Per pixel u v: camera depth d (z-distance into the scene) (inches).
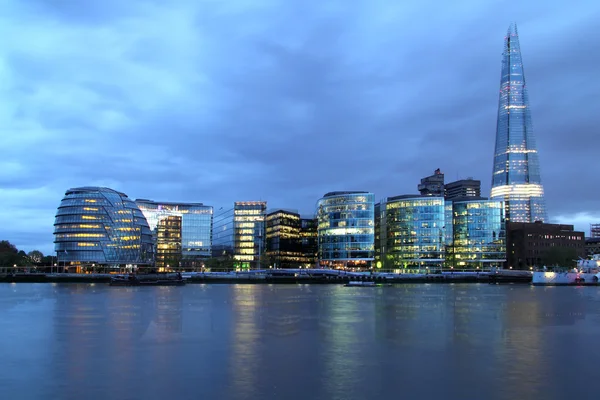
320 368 1865.2
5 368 1866.4
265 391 1579.7
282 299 5157.5
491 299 5270.7
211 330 2785.4
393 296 5767.7
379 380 1706.4
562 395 1558.8
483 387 1631.4
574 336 2618.1
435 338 2534.5
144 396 1531.7
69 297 5393.7
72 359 2010.3
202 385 1640.0
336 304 4527.6
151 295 5792.3
